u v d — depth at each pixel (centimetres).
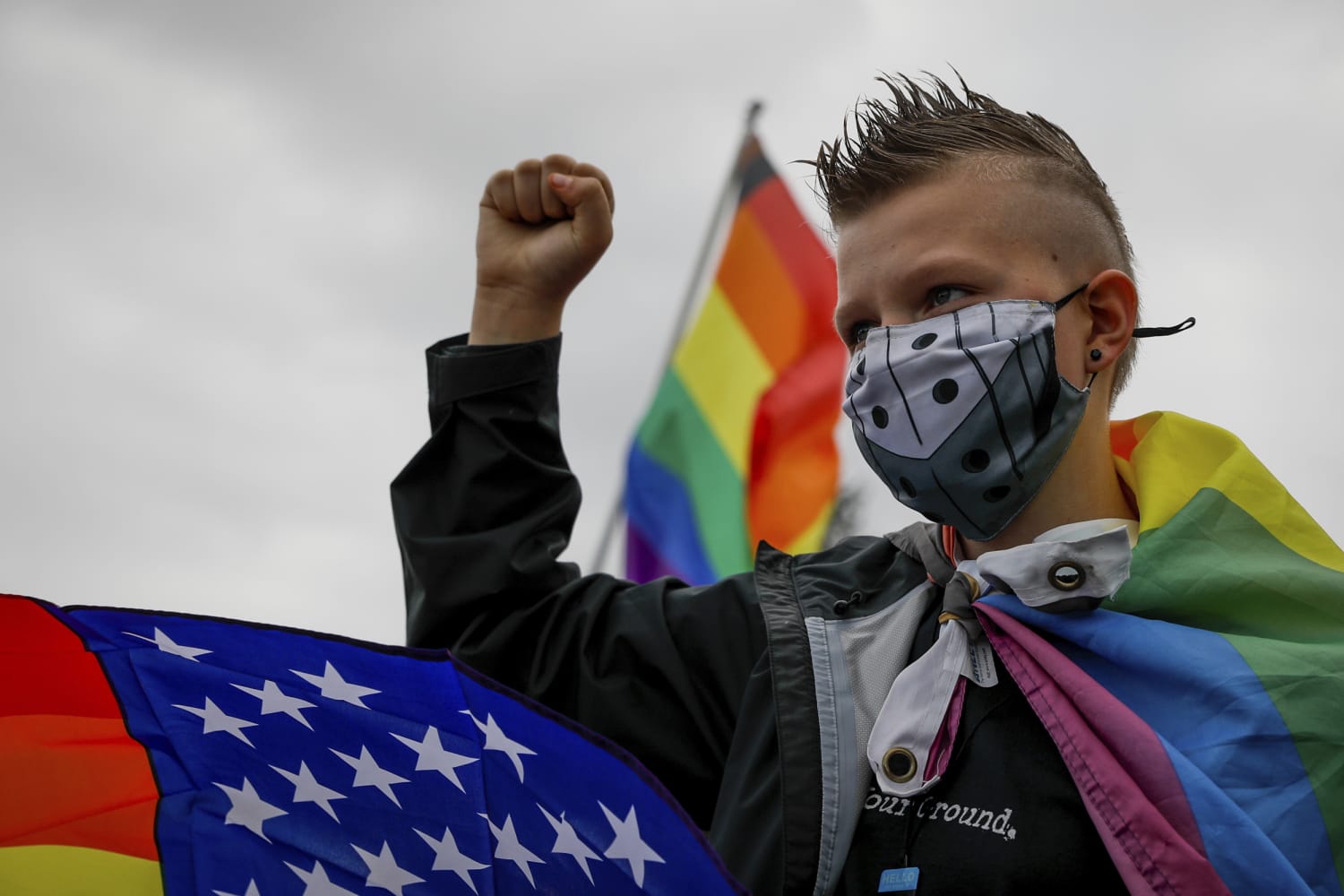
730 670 257
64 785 165
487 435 267
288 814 173
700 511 713
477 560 261
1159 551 239
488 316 278
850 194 253
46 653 175
